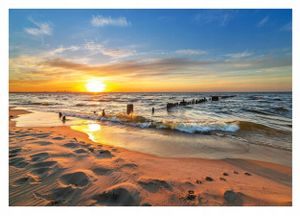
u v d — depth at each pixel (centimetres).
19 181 254
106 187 242
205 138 586
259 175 316
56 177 265
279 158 407
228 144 517
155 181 259
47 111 1446
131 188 233
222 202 224
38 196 225
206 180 281
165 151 442
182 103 2250
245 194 245
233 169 338
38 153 358
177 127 729
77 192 231
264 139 577
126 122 885
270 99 3325
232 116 1207
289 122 920
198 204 219
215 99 3319
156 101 3153
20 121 940
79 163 319
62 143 443
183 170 320
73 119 1014
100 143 505
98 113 1262
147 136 610
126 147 470
